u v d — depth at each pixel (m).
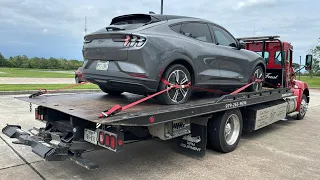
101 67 4.58
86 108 4.20
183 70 4.76
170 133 4.34
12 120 7.20
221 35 5.94
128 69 4.23
